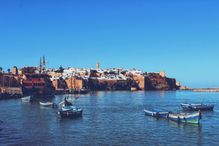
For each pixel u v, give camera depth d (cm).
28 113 12750
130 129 8706
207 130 8431
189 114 9525
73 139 7344
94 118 11125
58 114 11250
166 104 18438
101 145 6744
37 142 7012
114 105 17450
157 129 8669
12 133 8038
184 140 7212
